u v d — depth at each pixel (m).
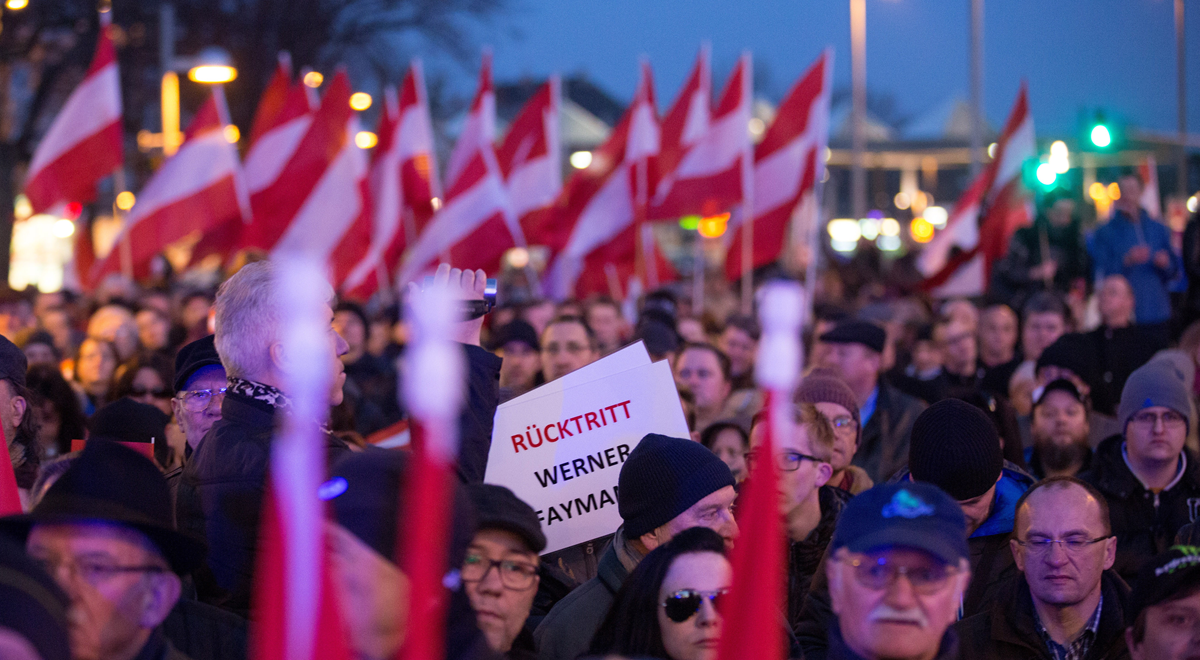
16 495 3.03
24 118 30.34
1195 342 7.84
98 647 2.38
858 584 2.44
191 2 31.94
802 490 4.19
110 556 2.39
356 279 13.34
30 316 11.74
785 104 12.74
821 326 9.56
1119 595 3.65
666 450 3.55
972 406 4.25
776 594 1.51
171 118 21.98
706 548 2.90
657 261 15.10
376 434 6.95
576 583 3.97
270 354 3.25
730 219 15.26
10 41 26.86
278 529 1.58
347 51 36.38
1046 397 6.06
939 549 2.41
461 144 12.90
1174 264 12.15
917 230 38.84
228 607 3.09
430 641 1.34
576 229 14.20
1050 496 3.60
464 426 3.70
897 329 11.17
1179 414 4.98
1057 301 8.93
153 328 9.95
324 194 12.66
